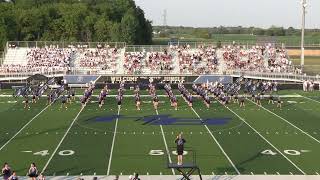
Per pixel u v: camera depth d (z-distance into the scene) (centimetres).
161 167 2670
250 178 2502
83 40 9956
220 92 4959
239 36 18275
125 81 6294
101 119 4006
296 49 9531
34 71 6275
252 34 19275
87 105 4731
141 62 6788
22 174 2558
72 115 4184
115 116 4144
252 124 3825
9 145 3152
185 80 6328
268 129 3644
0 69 6347
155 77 6316
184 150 3030
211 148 3084
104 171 2606
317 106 4709
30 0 11594
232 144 3191
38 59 6769
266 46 7238
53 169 2642
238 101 4984
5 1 11762
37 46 7106
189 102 4650
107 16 11138
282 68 6669
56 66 6594
